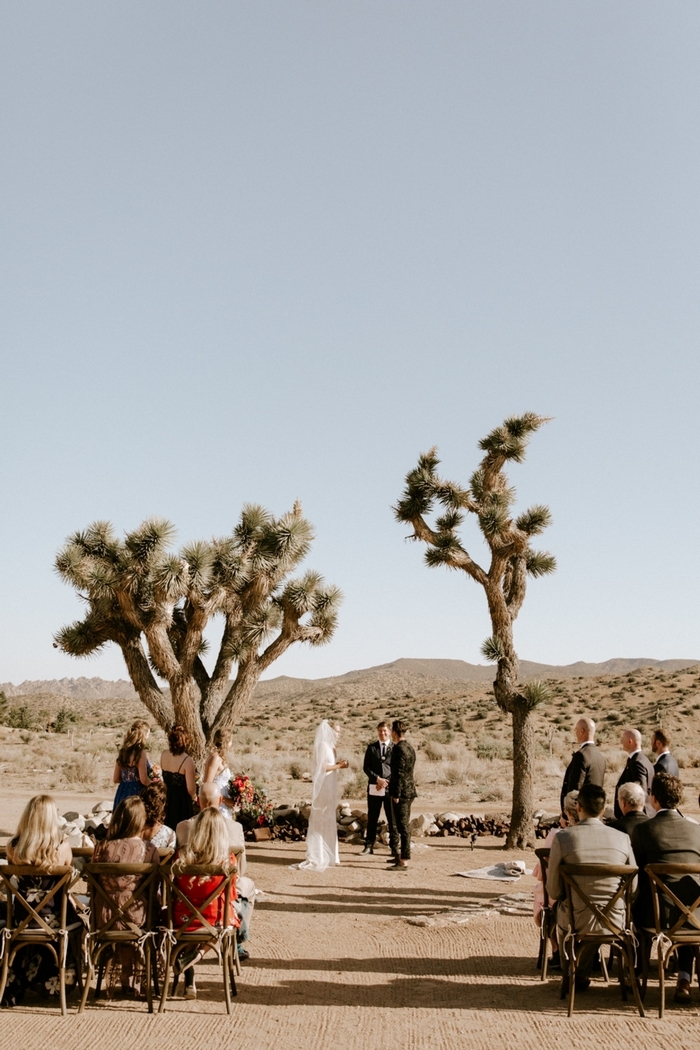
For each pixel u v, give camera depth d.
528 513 15.88
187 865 6.12
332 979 6.93
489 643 15.56
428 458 16.33
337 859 12.96
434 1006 6.20
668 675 68.50
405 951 7.84
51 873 5.95
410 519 16.11
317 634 16.12
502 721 55.31
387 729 14.54
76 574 14.88
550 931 6.73
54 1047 5.25
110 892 6.18
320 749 13.08
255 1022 5.81
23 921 5.92
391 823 13.02
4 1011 5.95
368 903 10.12
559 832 6.37
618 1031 5.59
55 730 54.47
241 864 7.36
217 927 6.17
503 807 21.91
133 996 6.39
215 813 6.40
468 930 8.64
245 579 15.75
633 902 6.38
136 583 14.77
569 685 71.31
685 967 6.23
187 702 14.95
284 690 148.62
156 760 32.16
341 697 112.25
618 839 6.27
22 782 27.02
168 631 16.12
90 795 23.30
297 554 16.41
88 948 6.07
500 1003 6.26
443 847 15.14
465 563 15.57
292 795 23.59
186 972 6.44
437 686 115.50
